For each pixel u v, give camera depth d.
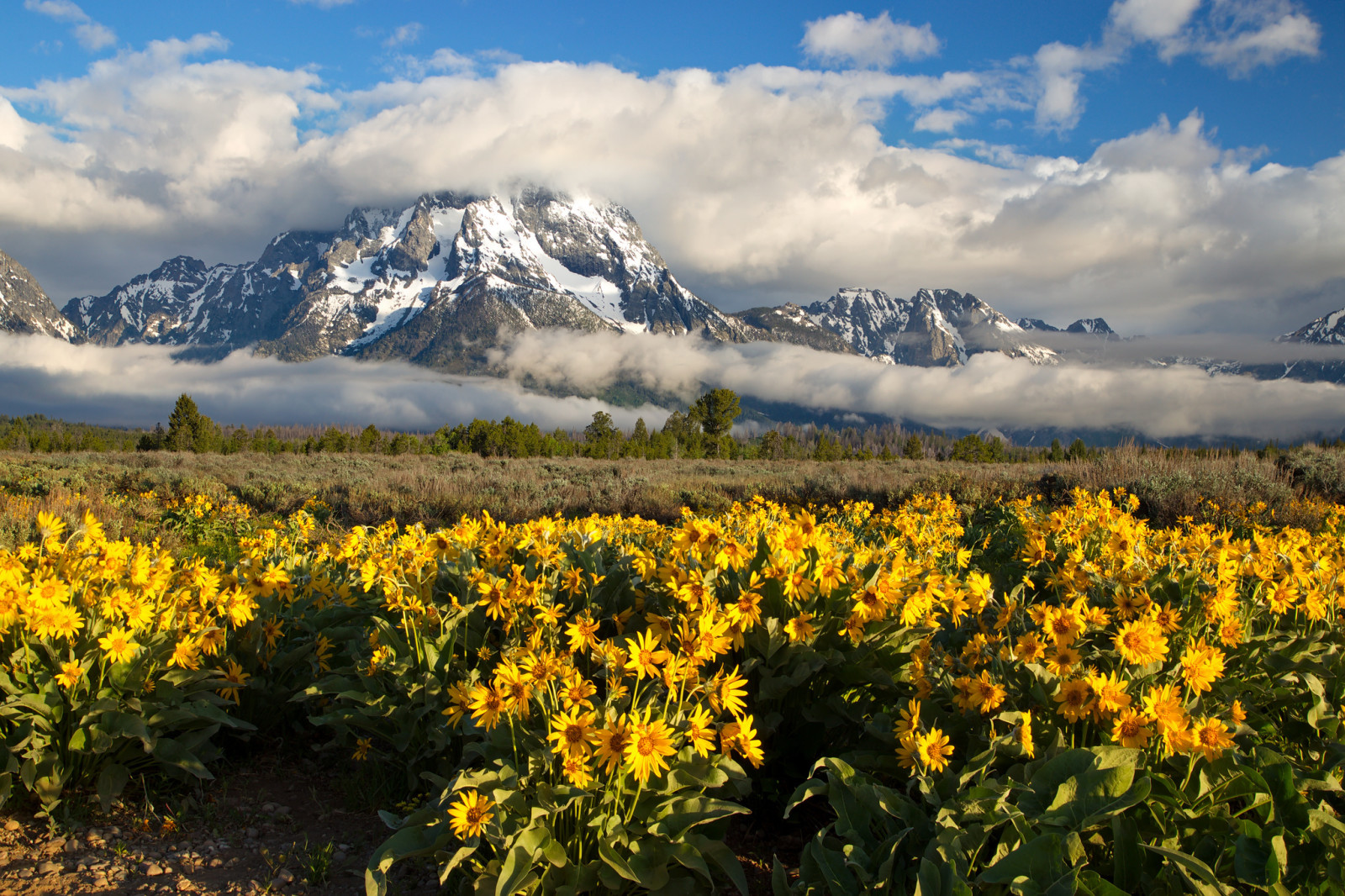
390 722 3.39
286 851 2.88
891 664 3.06
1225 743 2.24
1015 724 2.46
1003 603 3.35
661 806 2.43
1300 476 13.36
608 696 2.39
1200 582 3.18
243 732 3.71
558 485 20.55
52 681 2.98
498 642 3.51
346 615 4.16
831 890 2.17
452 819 2.43
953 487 14.77
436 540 3.88
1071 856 2.00
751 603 2.84
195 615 3.43
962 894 1.89
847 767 2.50
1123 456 14.10
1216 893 1.96
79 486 15.68
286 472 25.58
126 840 2.87
